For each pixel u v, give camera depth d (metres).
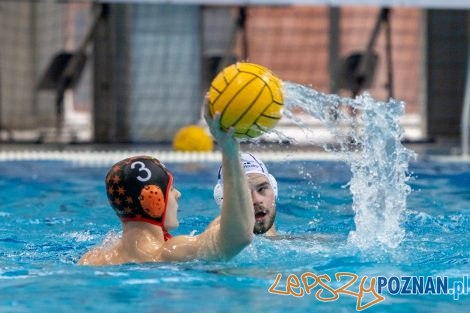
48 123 40.38
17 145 29.78
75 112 42.06
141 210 8.29
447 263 8.79
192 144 25.45
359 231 10.02
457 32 33.28
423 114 33.72
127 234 8.45
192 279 7.76
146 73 32.38
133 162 8.37
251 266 8.41
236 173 7.51
